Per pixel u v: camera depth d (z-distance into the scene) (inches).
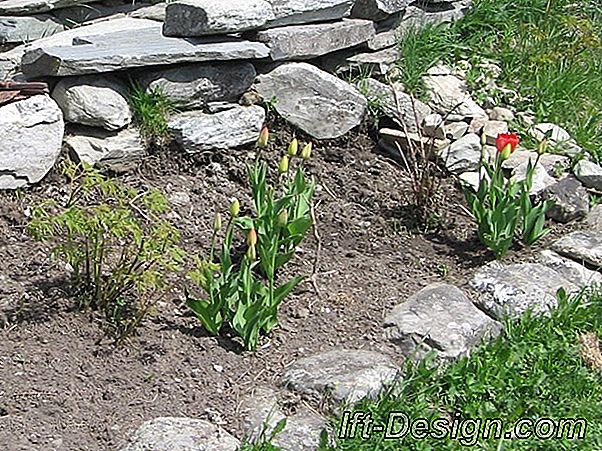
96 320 108.9
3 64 136.5
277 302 110.4
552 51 177.8
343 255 129.6
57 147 126.8
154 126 134.9
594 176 150.7
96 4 152.4
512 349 113.8
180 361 106.5
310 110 147.6
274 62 146.6
